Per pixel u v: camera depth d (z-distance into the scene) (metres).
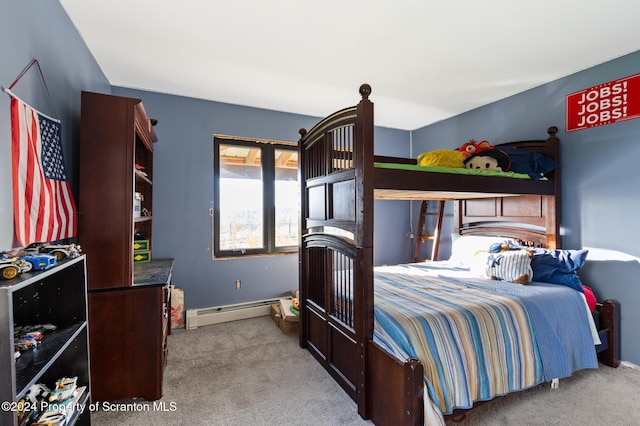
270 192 3.67
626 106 2.35
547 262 2.49
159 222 3.14
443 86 2.99
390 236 4.38
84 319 1.48
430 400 1.46
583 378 2.19
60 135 1.72
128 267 1.92
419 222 4.07
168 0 1.77
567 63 2.52
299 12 1.88
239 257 3.49
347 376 2.03
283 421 1.75
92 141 1.88
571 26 2.00
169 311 2.92
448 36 2.14
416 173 2.07
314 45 2.26
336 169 2.17
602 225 2.49
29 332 1.28
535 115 2.99
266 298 3.62
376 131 4.31
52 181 1.60
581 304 2.18
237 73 2.72
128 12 1.88
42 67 1.57
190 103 3.26
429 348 1.61
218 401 1.92
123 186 1.92
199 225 3.31
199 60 2.49
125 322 1.89
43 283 1.42
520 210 3.00
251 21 1.97
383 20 1.95
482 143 2.83
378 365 1.67
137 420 1.74
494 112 3.38
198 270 3.31
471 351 1.69
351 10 1.86
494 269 2.59
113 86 2.95
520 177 2.56
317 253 2.53
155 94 3.11
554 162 2.71
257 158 3.63
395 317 1.75
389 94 3.18
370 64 2.55
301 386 2.10
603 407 1.86
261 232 3.65
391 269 3.11
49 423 1.16
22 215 1.34
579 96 2.64
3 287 0.90
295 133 3.77
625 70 2.36
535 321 1.94
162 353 1.98
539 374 1.86
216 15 1.91
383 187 1.95
